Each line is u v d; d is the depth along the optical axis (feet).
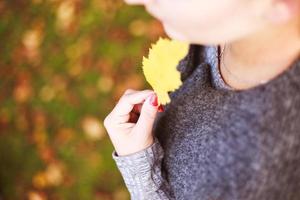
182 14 1.87
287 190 2.04
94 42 5.83
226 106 2.15
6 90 6.19
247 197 2.07
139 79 5.48
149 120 2.47
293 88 1.94
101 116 5.58
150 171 2.55
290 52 1.98
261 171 2.01
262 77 2.09
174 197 2.56
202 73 2.42
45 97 5.95
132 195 2.65
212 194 2.19
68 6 6.12
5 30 6.45
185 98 2.44
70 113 5.75
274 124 1.97
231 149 2.09
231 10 1.83
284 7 1.82
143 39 5.53
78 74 5.82
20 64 6.23
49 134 5.81
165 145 2.53
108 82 5.62
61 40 6.07
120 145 2.55
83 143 5.60
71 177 5.58
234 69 2.21
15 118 6.05
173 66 2.37
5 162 5.99
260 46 2.01
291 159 1.98
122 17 5.73
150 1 1.93
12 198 5.87
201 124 2.30
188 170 2.36
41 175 5.75
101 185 5.42
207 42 1.96
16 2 6.48
